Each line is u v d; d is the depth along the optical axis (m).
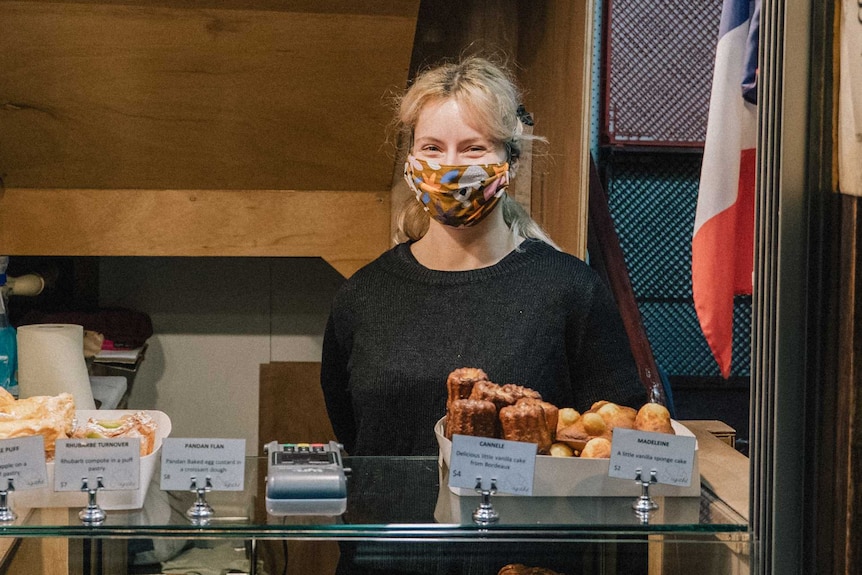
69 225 3.28
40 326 2.31
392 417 1.82
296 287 3.83
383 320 1.87
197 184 3.29
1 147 3.08
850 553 1.23
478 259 1.90
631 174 3.81
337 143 3.17
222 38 2.78
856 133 1.17
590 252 3.09
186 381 3.83
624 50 3.71
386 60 2.89
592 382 1.92
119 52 2.79
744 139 2.33
